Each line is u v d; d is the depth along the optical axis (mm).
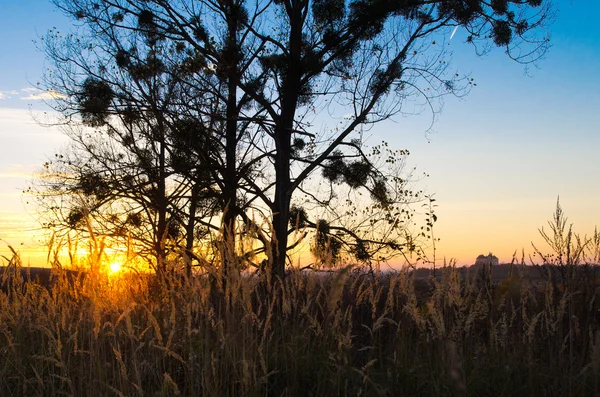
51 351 5164
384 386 4578
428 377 4648
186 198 15133
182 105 14000
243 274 4508
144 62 14078
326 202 15500
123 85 14453
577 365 4715
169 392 4480
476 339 5293
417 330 5238
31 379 4777
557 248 5941
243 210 14422
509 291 5266
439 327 4586
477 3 13461
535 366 4727
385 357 5090
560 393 4445
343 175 15461
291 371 4871
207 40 14203
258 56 14672
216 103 14953
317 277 5023
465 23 14102
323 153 14930
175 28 14594
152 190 14594
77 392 4551
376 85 14500
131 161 15633
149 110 14133
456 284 4848
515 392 4512
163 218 14367
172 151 14508
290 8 14938
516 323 5566
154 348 5012
